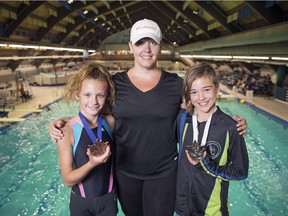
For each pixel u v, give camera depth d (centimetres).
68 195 462
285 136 754
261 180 504
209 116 177
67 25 1939
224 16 1238
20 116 937
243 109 1075
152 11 2117
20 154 651
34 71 2030
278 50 660
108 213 185
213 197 178
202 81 166
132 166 192
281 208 414
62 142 165
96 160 145
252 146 682
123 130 185
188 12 1533
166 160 192
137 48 173
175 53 3328
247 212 404
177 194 194
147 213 204
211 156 176
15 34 1311
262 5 788
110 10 1759
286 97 1088
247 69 1580
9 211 413
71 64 3222
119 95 180
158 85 179
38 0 1128
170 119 182
